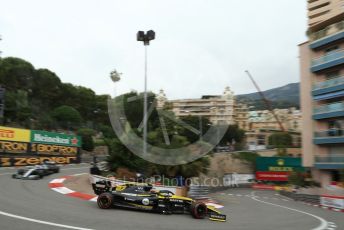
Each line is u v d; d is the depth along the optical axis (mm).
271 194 37188
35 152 42344
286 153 60250
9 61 81688
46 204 13469
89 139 62219
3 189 17359
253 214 16578
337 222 15117
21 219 10180
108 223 10578
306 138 38312
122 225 10453
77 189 19625
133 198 13602
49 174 29766
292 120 145875
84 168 40156
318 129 37000
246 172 55312
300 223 13992
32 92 81312
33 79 82312
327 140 35062
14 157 38844
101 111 95312
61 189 19156
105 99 99875
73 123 70062
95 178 21984
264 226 12555
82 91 94625
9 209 11695
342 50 34469
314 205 25359
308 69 38750
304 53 39469
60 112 70250
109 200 13508
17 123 56094
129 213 13000
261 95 110062
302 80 39344
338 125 34875
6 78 74375
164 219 12375
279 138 78500
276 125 143500
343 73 34938
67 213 11773
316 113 36688
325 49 37031
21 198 14617
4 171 30531
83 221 10586
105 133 69625
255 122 146625
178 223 11734
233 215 15625
